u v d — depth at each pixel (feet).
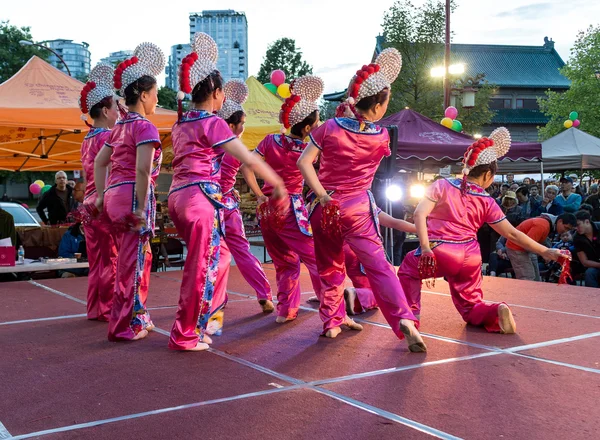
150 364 11.75
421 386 10.36
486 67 216.33
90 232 15.52
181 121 12.70
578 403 9.56
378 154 12.94
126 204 13.57
